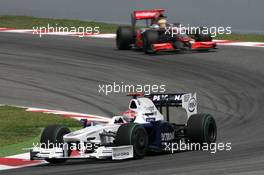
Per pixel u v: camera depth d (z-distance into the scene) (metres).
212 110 61.03
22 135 50.47
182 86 70.88
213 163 37.41
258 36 103.38
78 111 61.66
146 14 90.94
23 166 39.66
